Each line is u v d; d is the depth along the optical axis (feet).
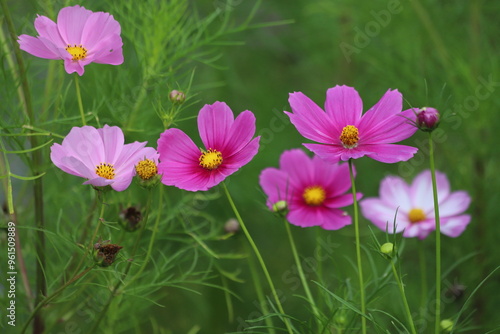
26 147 4.08
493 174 5.25
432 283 5.13
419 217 4.30
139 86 4.20
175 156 3.67
